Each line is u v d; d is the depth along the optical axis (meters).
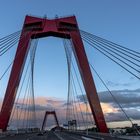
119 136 45.56
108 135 51.19
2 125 68.94
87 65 71.50
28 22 75.00
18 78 70.81
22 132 111.25
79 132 90.06
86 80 70.56
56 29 75.06
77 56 72.56
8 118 69.44
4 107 69.38
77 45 73.31
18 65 71.50
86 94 71.44
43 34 74.94
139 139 38.53
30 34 74.38
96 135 62.06
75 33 74.44
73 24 75.38
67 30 75.00
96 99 69.44
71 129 131.12
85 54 72.44
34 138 65.88
